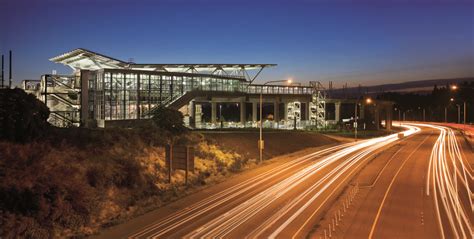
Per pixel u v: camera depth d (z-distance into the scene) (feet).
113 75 185.37
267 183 103.71
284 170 126.93
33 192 62.54
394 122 558.15
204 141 147.74
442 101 648.79
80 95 175.83
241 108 270.87
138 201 81.25
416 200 84.17
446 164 143.95
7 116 84.74
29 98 92.94
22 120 86.84
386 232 61.46
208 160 128.26
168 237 58.54
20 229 56.03
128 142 111.45
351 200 83.71
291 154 172.24
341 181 106.93
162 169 104.99
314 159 156.46
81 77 175.73
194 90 221.46
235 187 98.12
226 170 122.42
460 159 159.84
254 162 143.54
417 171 126.11
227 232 60.85
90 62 223.92
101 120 172.24
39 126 93.04
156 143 122.52
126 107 190.90
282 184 102.27
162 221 67.31
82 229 63.05
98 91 182.80
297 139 209.15
